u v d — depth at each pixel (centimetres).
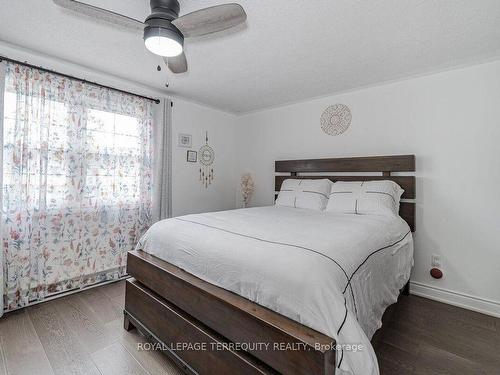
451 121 238
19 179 209
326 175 319
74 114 241
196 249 150
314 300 101
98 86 258
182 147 349
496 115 217
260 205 397
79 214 245
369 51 212
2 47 207
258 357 108
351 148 302
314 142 335
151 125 305
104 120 264
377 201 240
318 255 117
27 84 212
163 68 251
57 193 232
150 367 150
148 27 143
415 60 226
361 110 295
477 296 225
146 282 172
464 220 232
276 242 136
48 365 150
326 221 202
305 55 221
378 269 152
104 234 265
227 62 235
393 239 189
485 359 159
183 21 137
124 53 223
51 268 230
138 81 285
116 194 273
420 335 184
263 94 322
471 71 229
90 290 249
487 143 221
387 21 172
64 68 239
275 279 113
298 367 95
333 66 241
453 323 201
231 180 425
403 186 259
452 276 237
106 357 158
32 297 219
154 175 307
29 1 158
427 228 250
